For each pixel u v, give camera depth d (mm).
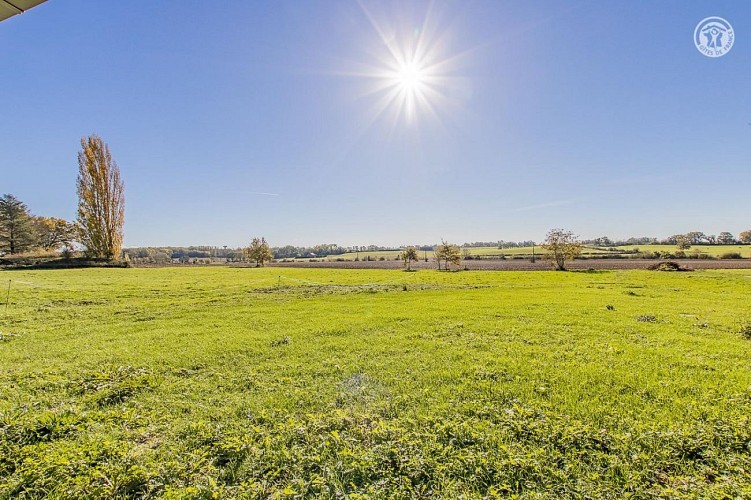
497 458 4566
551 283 31766
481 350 10148
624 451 4711
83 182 54938
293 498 3914
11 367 8883
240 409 6316
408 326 13641
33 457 4590
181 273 46062
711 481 4164
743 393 6609
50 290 25438
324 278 39719
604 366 8484
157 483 4156
